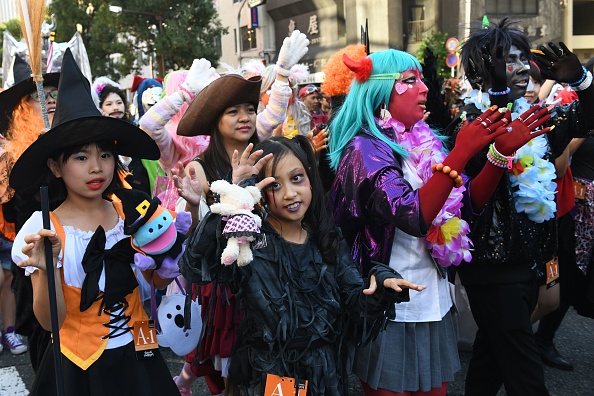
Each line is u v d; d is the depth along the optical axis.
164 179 3.82
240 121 3.16
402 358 2.62
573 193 3.78
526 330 2.85
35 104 3.72
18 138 3.62
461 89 4.25
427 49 3.44
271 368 2.28
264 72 4.48
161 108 3.38
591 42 25.41
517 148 2.62
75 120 2.24
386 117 2.78
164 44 24.72
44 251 2.11
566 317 5.22
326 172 2.93
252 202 2.14
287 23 30.56
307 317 2.28
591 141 4.08
